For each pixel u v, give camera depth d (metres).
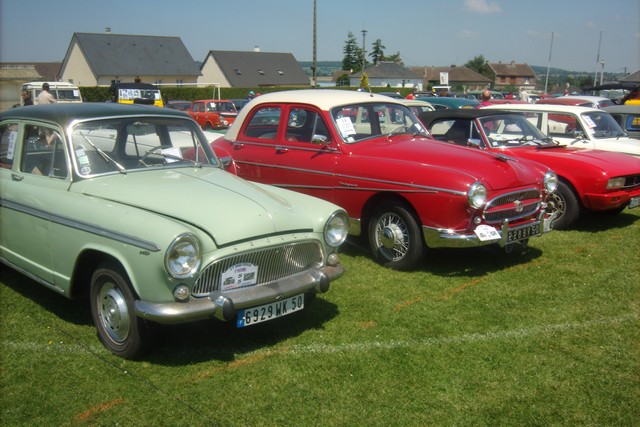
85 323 4.29
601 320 4.44
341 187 5.80
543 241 6.66
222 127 24.19
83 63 55.03
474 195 4.97
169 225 3.41
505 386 3.48
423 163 5.38
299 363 3.73
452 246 5.11
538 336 4.15
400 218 5.45
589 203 6.98
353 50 86.56
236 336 4.12
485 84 92.81
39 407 3.21
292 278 3.87
